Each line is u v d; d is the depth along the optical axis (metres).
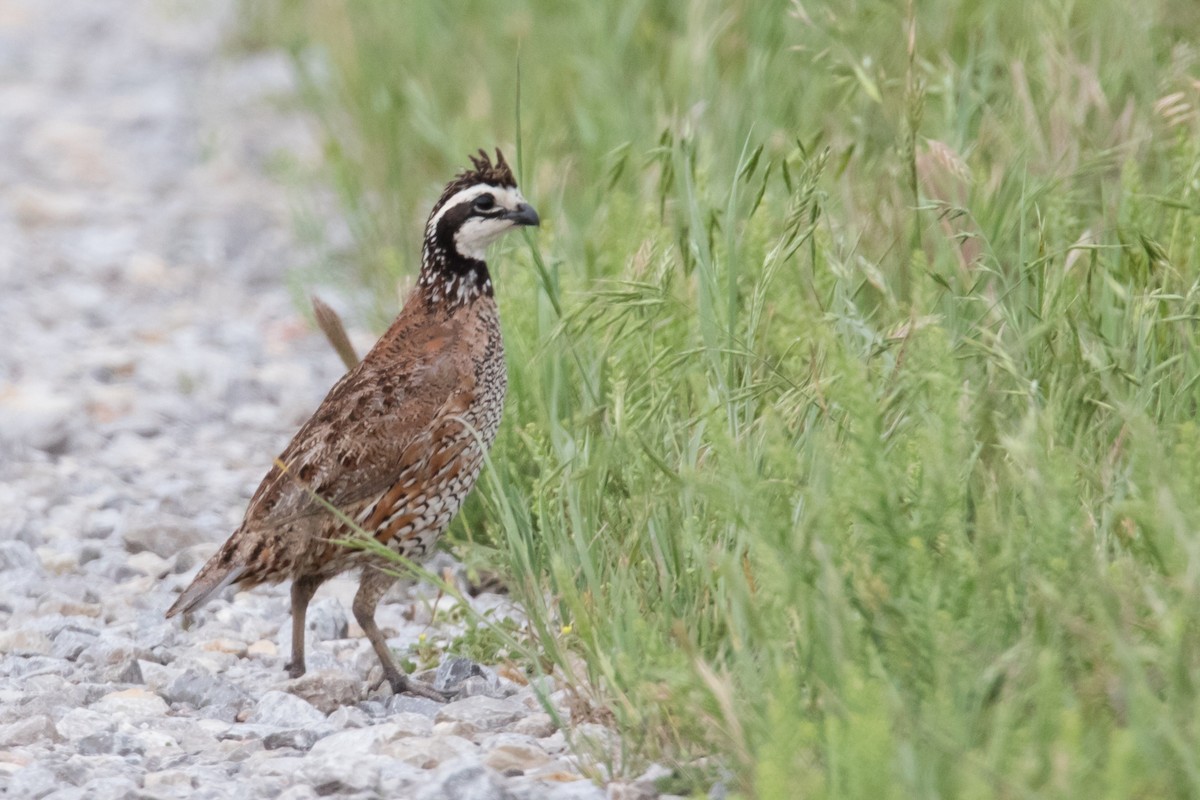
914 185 14.50
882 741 8.65
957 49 18.33
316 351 23.45
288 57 35.75
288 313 25.14
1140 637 10.17
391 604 15.66
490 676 13.35
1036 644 10.05
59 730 12.21
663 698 10.62
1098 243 14.85
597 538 12.94
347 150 27.45
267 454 19.84
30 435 19.91
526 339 15.71
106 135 34.69
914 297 12.66
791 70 19.64
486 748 11.59
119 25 45.03
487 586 15.85
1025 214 14.33
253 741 12.02
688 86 20.66
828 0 18.62
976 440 12.19
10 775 11.20
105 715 12.57
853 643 9.87
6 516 17.44
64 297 25.64
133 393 21.62
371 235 24.55
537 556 13.73
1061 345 12.62
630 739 11.22
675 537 12.41
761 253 14.14
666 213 17.05
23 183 31.42
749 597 10.28
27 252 27.64
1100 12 17.50
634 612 11.35
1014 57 17.61
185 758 11.77
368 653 14.03
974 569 10.11
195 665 13.76
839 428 12.18
